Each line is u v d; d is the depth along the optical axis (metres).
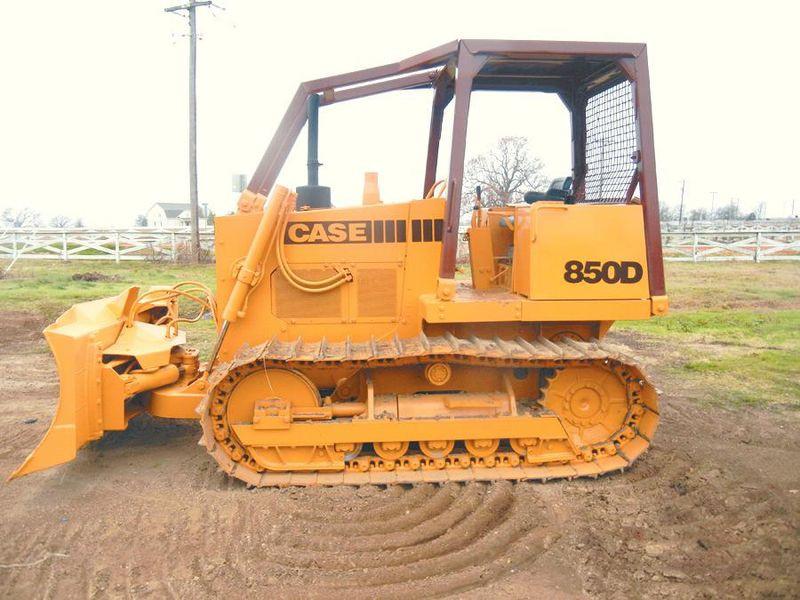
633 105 4.84
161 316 6.39
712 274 18.12
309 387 4.90
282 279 5.16
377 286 5.19
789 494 4.71
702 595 3.49
